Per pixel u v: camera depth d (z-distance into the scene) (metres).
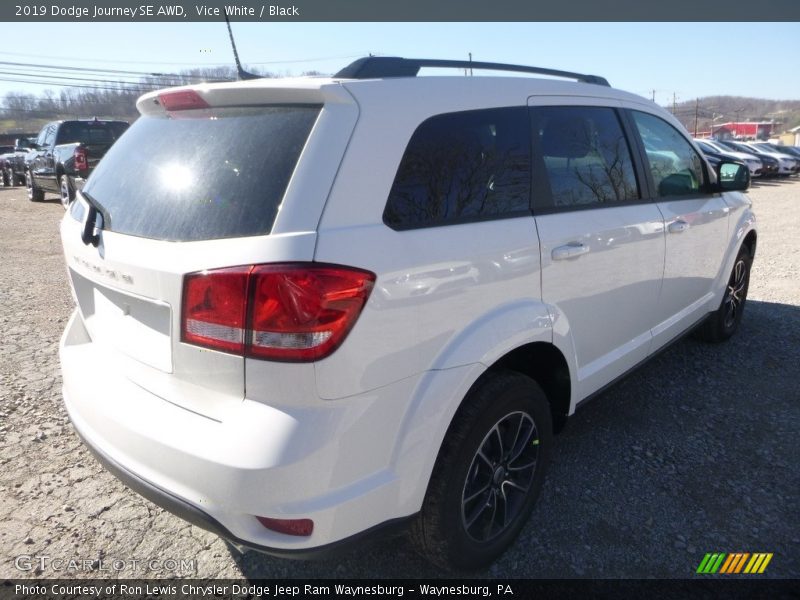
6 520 2.66
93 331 2.38
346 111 1.90
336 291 1.71
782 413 3.56
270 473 1.67
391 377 1.87
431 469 2.02
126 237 2.04
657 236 3.17
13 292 6.29
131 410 1.98
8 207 13.74
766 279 6.57
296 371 1.69
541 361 2.67
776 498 2.79
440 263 2.00
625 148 3.10
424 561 2.46
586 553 2.47
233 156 1.95
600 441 3.29
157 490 1.85
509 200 2.36
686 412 3.60
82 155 10.73
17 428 3.42
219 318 1.72
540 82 2.70
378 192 1.90
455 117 2.21
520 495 2.51
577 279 2.60
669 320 3.60
